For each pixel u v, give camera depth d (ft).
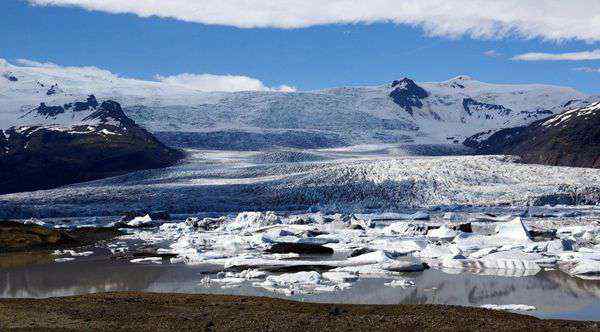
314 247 209.26
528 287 137.08
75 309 112.16
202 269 170.91
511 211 376.07
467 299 124.47
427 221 327.06
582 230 243.40
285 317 104.12
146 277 158.81
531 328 95.14
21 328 99.66
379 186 482.28
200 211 449.48
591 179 475.31
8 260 200.44
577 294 128.77
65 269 176.65
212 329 98.32
